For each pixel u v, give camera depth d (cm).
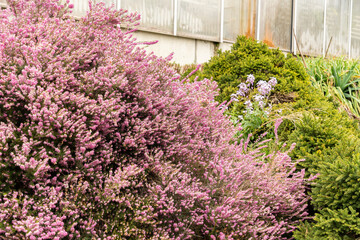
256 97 435
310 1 1207
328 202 263
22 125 184
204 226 218
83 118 190
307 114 378
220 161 242
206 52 923
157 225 209
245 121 422
